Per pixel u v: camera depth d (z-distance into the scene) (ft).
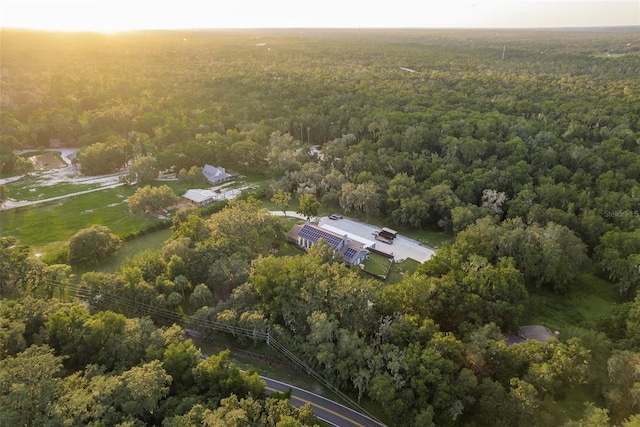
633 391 173.17
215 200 409.49
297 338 215.31
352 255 308.81
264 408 170.09
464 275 254.68
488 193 367.66
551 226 299.17
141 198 371.97
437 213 373.81
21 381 155.84
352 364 197.06
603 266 295.07
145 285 242.78
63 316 204.33
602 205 347.15
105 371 187.01
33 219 365.61
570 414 190.29
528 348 198.18
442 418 179.32
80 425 148.87
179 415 163.43
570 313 269.03
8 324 196.03
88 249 299.79
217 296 263.08
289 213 394.32
